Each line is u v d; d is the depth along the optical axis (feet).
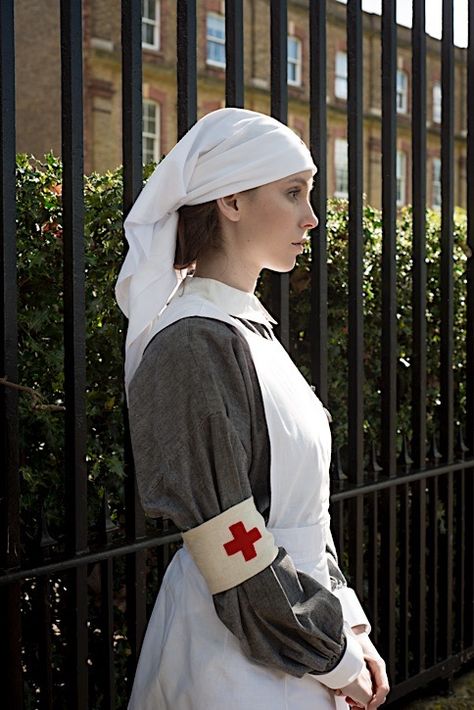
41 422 8.24
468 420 11.48
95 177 8.82
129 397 5.22
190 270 5.93
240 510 5.01
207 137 5.52
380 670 5.86
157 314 5.55
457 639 11.43
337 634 5.19
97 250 8.38
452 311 10.84
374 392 11.55
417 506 10.60
